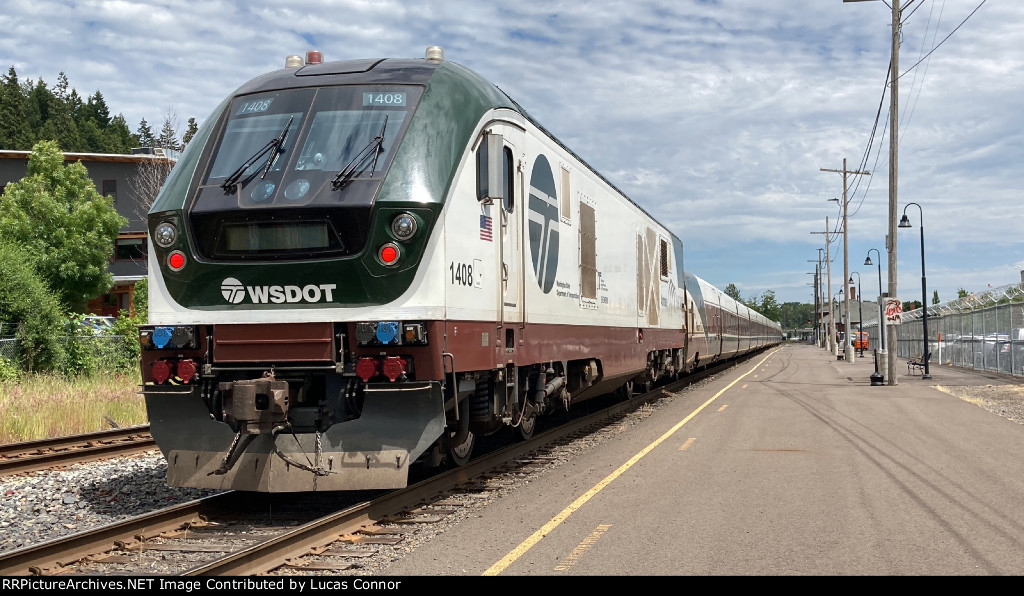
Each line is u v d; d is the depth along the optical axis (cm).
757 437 1259
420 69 785
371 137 720
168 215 717
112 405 1473
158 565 571
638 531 677
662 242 1783
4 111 8369
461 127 758
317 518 715
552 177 1026
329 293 685
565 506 771
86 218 2838
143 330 724
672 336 1898
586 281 1166
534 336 941
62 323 2053
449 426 812
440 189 709
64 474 930
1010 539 648
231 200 705
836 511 749
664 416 1584
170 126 4316
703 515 735
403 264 683
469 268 756
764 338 6072
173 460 708
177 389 709
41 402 1424
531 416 1127
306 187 698
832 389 2261
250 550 545
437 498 807
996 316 2856
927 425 1405
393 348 683
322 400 708
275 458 680
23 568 539
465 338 744
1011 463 1012
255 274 693
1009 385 2309
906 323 4694
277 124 746
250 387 668
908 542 641
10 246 2122
